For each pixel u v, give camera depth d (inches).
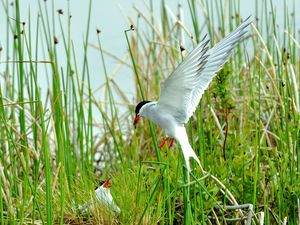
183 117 343.6
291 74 522.0
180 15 624.1
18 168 497.4
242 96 566.3
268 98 549.3
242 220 445.1
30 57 436.1
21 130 487.5
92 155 515.5
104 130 587.5
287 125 464.4
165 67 620.7
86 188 457.1
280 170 474.6
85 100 594.2
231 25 580.4
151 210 438.6
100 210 438.0
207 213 436.8
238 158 472.1
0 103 429.4
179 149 417.7
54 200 444.5
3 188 441.1
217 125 526.6
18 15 471.5
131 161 529.3
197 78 322.0
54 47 487.8
